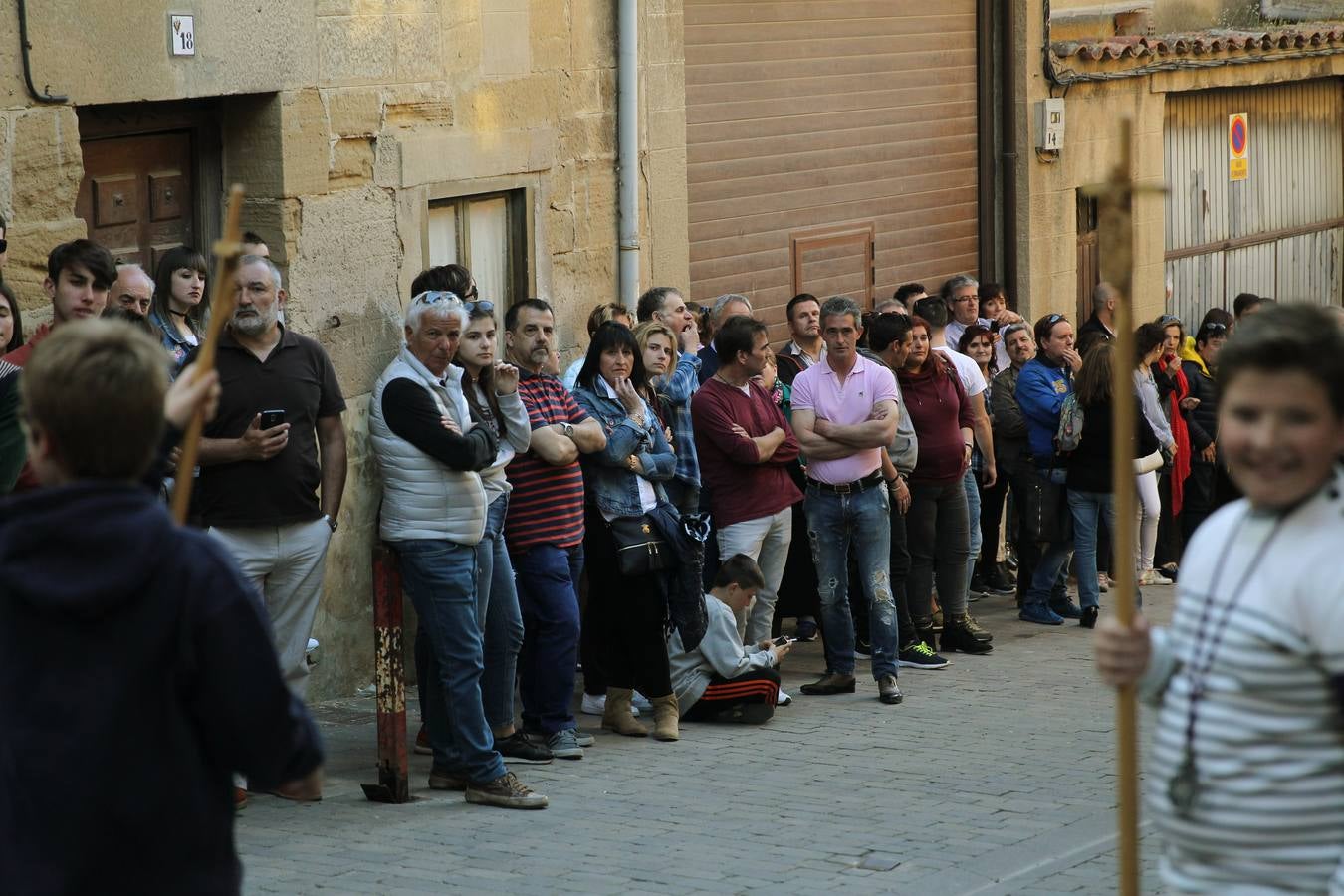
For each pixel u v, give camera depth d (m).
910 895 7.18
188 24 9.88
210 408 4.05
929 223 17.48
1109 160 19.23
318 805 8.59
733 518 11.22
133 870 3.66
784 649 11.01
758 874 7.46
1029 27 17.95
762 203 15.41
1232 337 4.02
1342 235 23.59
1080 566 13.99
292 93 10.63
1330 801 3.85
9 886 3.61
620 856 7.73
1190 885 4.06
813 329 12.71
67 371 3.64
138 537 3.65
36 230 9.09
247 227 10.70
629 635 10.23
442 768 8.99
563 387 10.09
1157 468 15.22
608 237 13.55
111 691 3.64
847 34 16.22
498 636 9.45
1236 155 21.42
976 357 14.38
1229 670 3.94
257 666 3.72
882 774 9.41
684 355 11.99
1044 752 9.93
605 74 13.36
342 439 8.71
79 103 9.27
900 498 12.12
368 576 11.41
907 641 12.54
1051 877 7.45
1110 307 15.40
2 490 7.16
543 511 9.75
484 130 12.23
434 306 8.64
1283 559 3.89
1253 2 21.94
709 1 14.64
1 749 3.65
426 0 11.62
